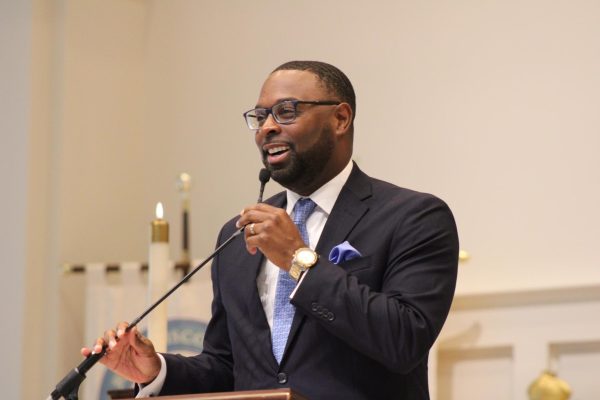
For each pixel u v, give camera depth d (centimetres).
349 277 510
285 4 1255
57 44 1288
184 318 1138
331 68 577
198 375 574
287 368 523
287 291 545
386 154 1140
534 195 1038
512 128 1061
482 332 1034
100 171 1309
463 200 1080
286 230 512
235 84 1286
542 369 1001
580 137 1020
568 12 1041
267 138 556
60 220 1262
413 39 1141
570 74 1033
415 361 500
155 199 1336
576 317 991
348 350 519
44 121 1276
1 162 1271
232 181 1270
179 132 1326
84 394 1161
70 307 1261
